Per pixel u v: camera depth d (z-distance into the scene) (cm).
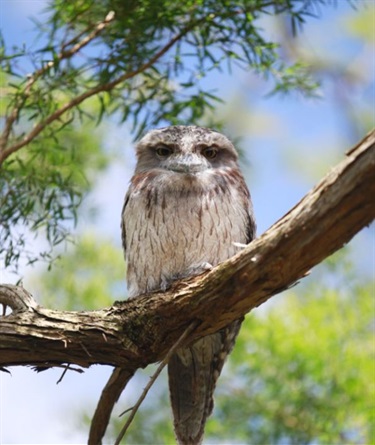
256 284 770
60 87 1110
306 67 1214
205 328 845
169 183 1070
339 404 1308
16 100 1082
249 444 1347
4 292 877
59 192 1131
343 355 1327
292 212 720
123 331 860
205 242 1062
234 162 1163
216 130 1212
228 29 1103
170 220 1062
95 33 1102
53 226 1090
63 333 851
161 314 847
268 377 1341
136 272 1105
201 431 1066
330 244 707
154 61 1100
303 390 1327
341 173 673
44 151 1112
